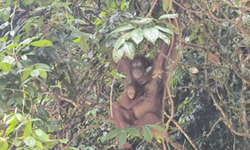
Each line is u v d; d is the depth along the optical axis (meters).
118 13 3.92
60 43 3.73
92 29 4.55
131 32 3.04
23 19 4.07
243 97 5.31
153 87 4.96
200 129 7.32
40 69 3.07
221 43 5.68
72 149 3.55
